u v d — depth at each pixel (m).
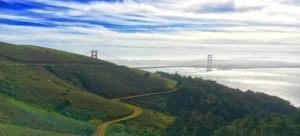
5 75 168.50
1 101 111.38
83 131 117.88
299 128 147.00
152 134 148.12
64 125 114.50
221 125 176.00
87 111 155.75
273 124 152.75
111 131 132.88
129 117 161.12
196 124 166.38
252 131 150.12
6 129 76.50
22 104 126.56
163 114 190.38
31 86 163.12
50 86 171.88
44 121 108.06
